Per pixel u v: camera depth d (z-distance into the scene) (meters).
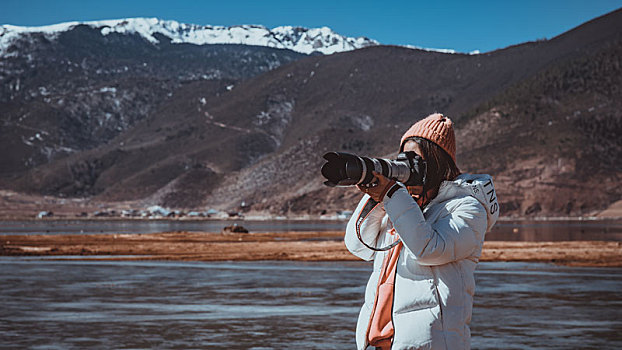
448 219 2.73
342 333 9.24
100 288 15.30
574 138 155.25
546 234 57.66
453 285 2.71
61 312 11.38
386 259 2.88
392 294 2.77
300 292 14.41
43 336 9.01
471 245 2.71
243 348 8.16
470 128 175.00
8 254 28.73
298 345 8.35
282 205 174.62
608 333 9.23
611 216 130.88
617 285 15.89
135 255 28.36
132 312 11.40
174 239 47.22
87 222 142.62
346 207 163.75
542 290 14.80
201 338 8.84
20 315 11.04
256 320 10.47
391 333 2.77
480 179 2.86
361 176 2.59
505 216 135.75
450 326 2.69
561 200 138.25
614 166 147.25
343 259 25.03
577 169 145.50
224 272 19.66
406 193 2.66
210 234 54.41
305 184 194.88
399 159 2.78
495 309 11.77
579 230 68.88
